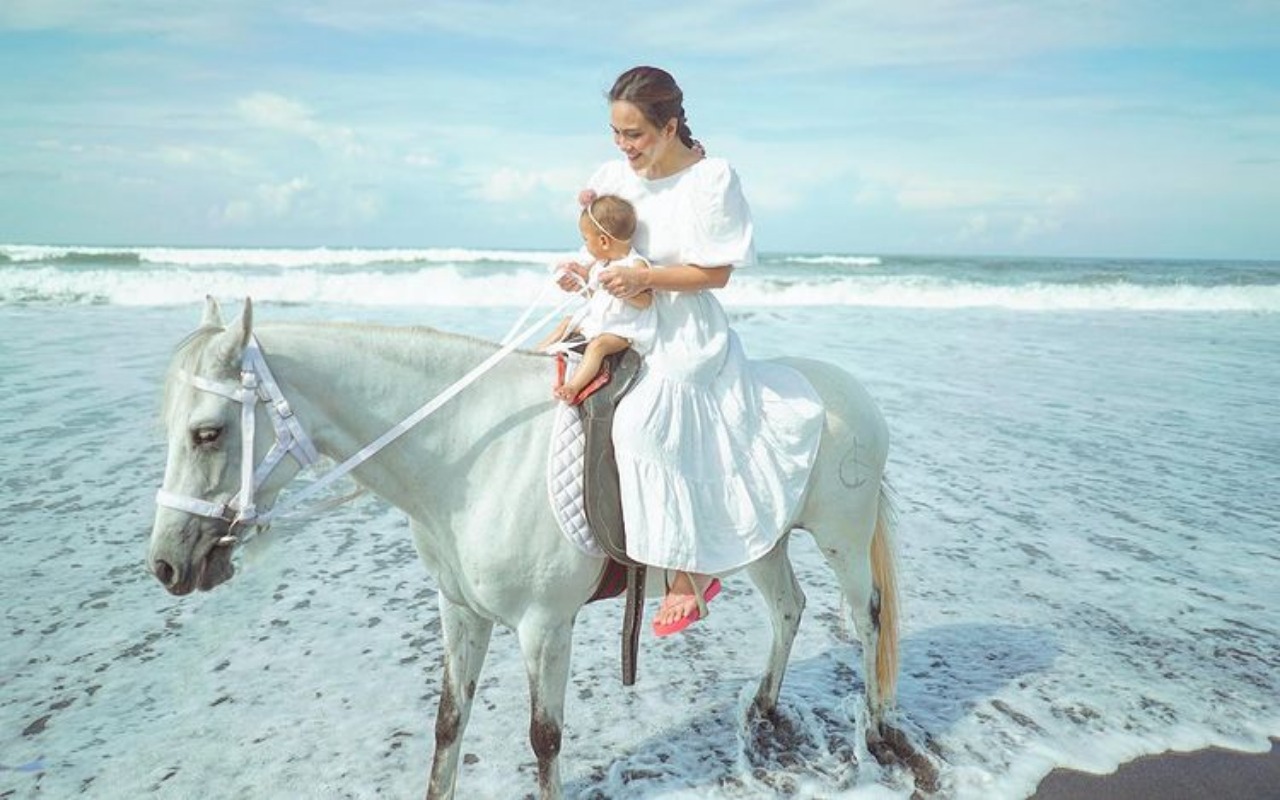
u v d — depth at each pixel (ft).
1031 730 12.45
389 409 9.14
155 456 23.26
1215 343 55.06
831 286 83.66
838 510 11.50
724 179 9.57
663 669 14.17
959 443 27.84
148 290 63.87
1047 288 85.15
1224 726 12.59
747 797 10.94
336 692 13.00
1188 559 18.69
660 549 9.46
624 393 9.67
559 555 9.33
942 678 13.87
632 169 10.13
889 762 11.75
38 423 25.95
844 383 11.73
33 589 15.76
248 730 11.95
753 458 10.34
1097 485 23.77
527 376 9.78
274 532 8.91
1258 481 24.34
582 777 11.30
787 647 12.59
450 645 10.11
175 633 14.60
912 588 17.11
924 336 54.44
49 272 69.77
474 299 67.10
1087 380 39.73
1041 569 18.07
